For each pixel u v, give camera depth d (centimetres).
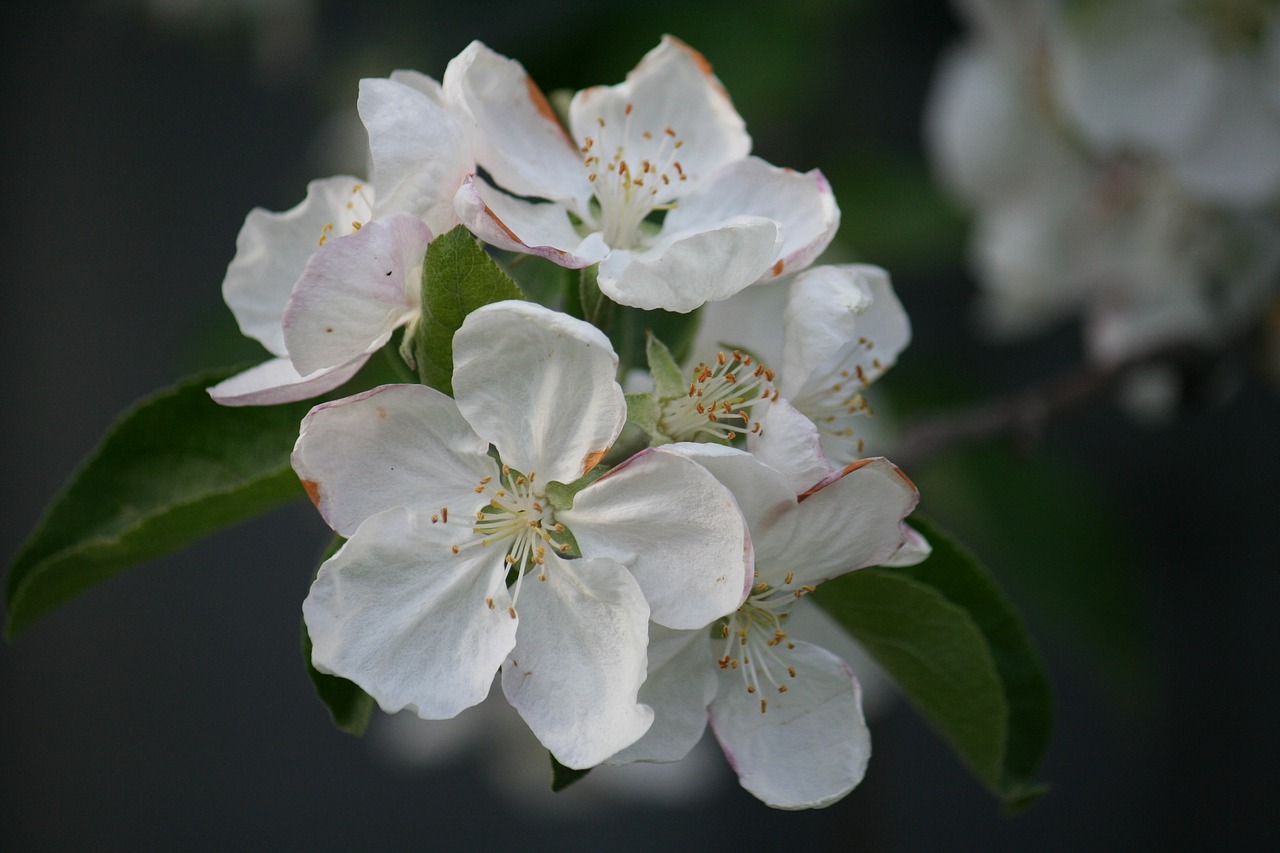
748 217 33
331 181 35
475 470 33
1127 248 44
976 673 34
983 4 44
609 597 32
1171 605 68
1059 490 50
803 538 32
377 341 33
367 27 57
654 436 33
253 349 47
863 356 35
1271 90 43
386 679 32
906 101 63
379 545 32
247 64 78
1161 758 69
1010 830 71
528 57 46
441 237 32
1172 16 43
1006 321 47
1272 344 45
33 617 34
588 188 34
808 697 33
